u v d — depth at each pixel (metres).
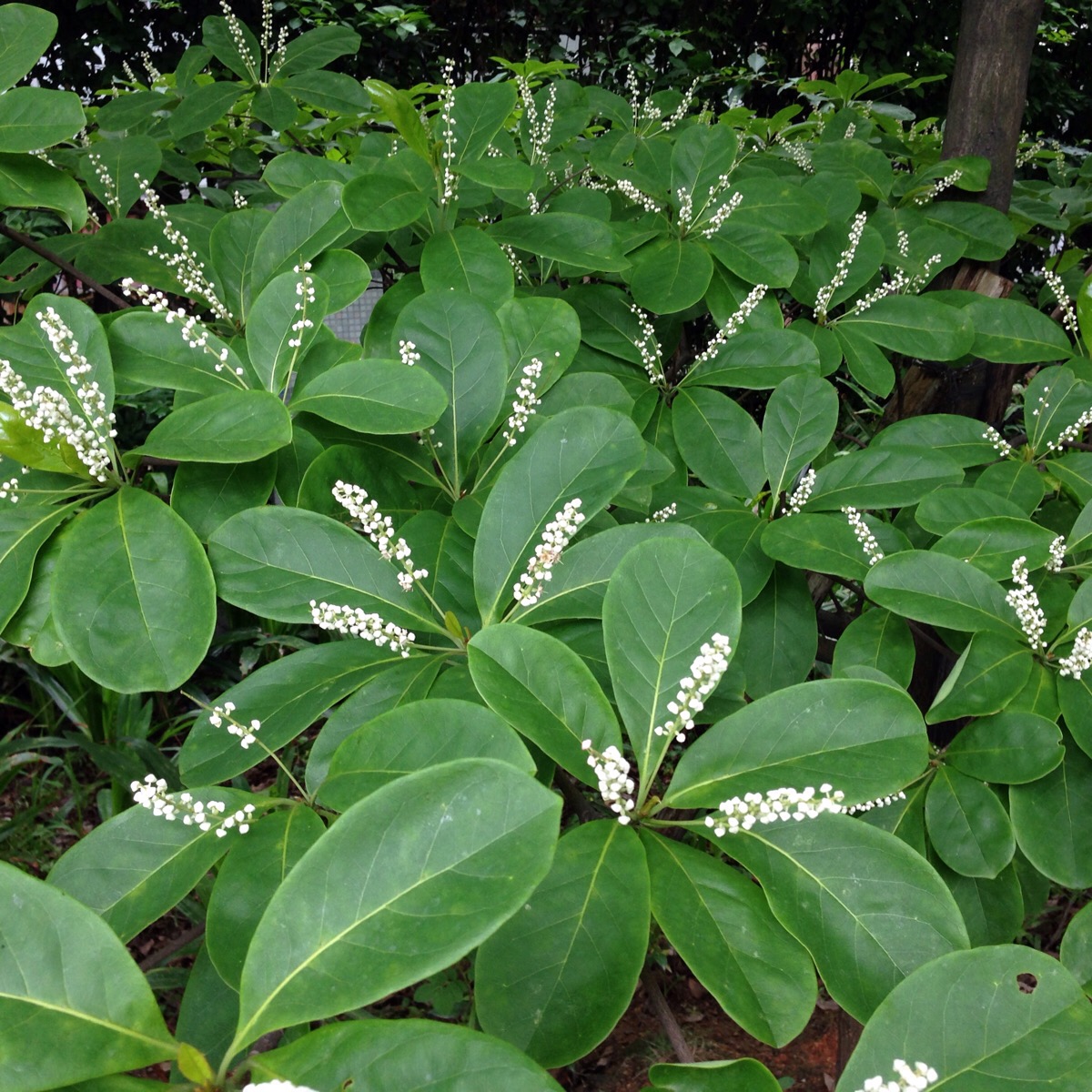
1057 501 0.93
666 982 1.76
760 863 0.54
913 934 0.53
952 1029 0.48
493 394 0.76
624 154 1.17
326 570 0.65
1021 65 1.18
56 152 1.23
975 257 1.19
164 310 0.76
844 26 4.11
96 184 1.10
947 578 0.71
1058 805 0.66
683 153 1.07
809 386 0.84
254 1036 0.44
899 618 0.76
